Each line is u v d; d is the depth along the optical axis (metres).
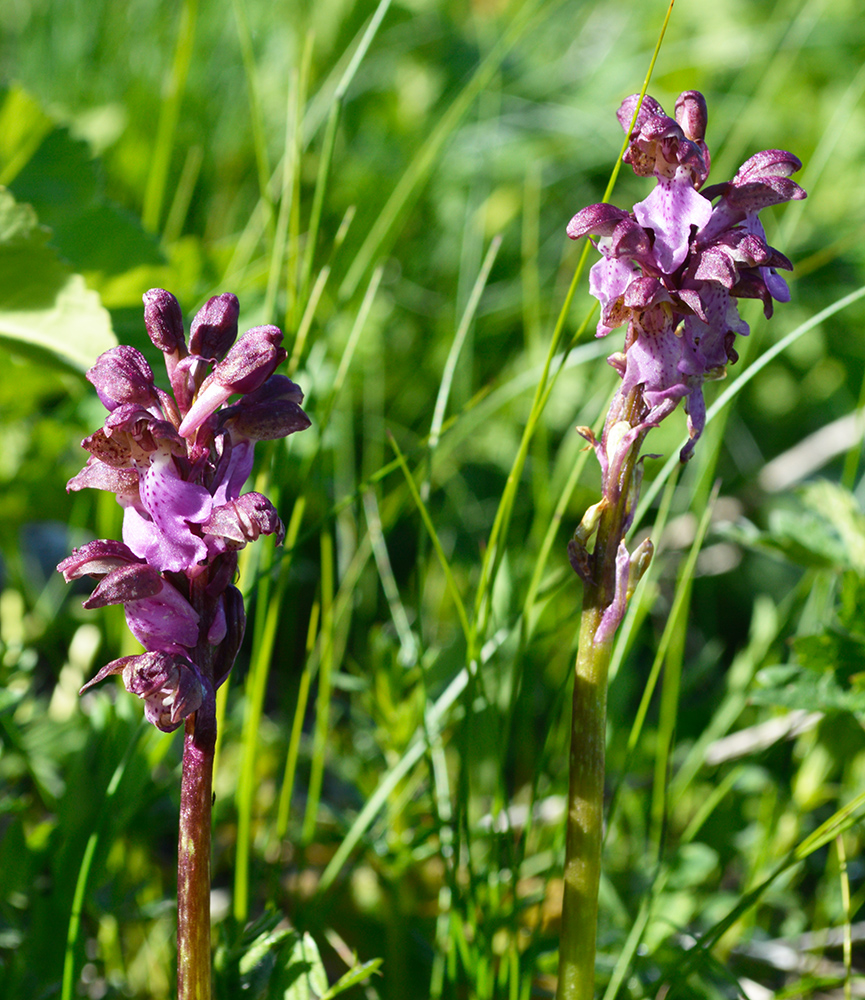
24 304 0.54
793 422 0.94
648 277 0.45
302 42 1.07
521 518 0.78
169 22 1.11
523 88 1.14
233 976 0.48
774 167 0.45
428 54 1.18
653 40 1.17
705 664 0.66
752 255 0.45
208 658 0.45
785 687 0.52
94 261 0.64
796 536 0.54
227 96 1.10
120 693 0.52
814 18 0.94
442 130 0.61
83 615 0.67
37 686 0.67
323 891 0.51
